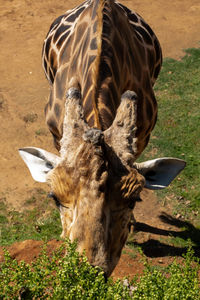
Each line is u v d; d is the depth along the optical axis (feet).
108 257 13.70
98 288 12.97
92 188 13.51
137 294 13.50
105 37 19.58
